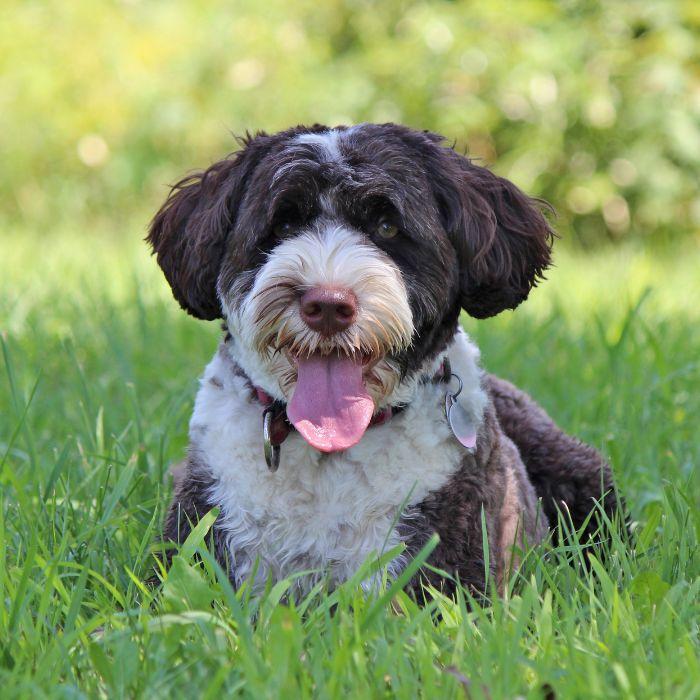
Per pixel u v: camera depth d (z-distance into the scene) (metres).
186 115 22.55
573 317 13.43
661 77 21.31
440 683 4.78
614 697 4.57
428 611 5.25
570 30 21.59
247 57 22.69
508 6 21.70
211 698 4.50
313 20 23.47
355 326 5.98
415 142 6.64
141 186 22.88
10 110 23.19
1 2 24.28
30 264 16.50
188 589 5.30
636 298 14.43
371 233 6.38
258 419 6.33
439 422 6.32
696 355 10.88
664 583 5.73
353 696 4.52
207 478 6.39
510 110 21.62
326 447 5.96
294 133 6.70
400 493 6.19
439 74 21.64
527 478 7.51
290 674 4.64
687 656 4.80
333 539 6.24
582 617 5.37
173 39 23.16
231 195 6.67
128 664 4.79
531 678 5.01
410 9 23.06
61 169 23.23
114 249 18.62
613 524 6.87
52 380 10.49
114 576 6.15
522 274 7.12
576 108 21.39
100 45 23.42
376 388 6.20
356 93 22.00
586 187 21.67
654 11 21.66
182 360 11.09
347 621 5.00
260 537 6.29
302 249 6.14
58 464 6.85
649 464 8.10
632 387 9.66
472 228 6.63
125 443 8.30
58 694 4.61
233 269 6.51
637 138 21.73
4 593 5.54
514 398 8.05
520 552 6.19
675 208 22.00
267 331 6.12
